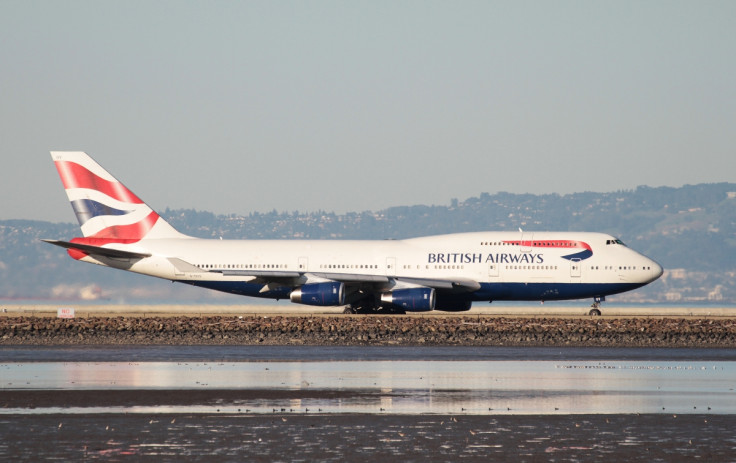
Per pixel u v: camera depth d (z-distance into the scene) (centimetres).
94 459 7819
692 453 8112
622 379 12794
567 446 8375
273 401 10650
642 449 8256
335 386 11900
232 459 7844
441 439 8644
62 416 9688
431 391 11475
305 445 8369
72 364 14475
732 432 8994
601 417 9738
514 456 7994
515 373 13462
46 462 7706
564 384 12219
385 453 8088
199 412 9938
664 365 14725
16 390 11438
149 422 9381
